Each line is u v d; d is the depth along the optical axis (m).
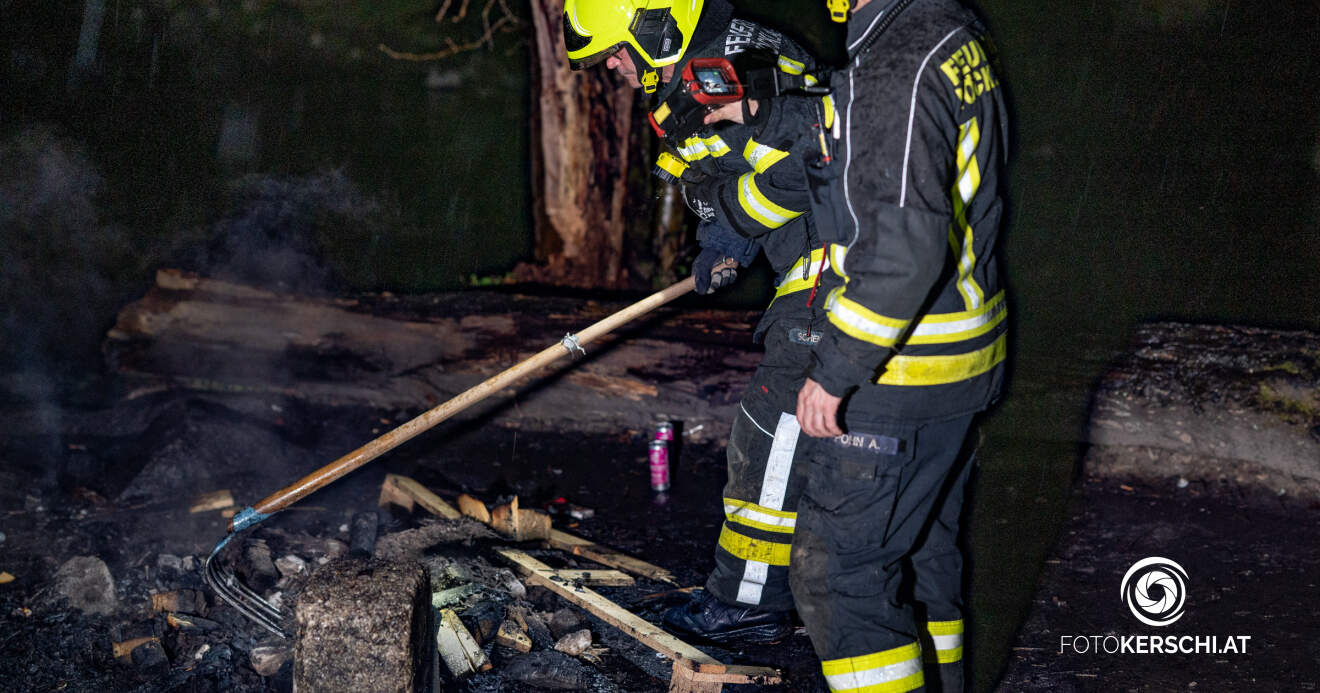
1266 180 8.84
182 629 2.90
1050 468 4.12
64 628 2.95
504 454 4.73
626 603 3.23
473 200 9.45
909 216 1.80
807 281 2.54
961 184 1.96
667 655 2.76
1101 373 4.55
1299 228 8.00
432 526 3.59
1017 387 4.55
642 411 4.98
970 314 2.06
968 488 2.47
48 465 4.29
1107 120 9.66
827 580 2.10
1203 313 6.36
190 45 10.76
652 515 4.10
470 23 10.91
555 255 7.15
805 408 1.99
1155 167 9.09
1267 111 9.83
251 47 10.88
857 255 1.87
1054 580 3.38
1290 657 2.88
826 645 2.12
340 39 11.05
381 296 5.61
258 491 4.02
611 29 2.58
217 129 10.00
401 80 11.13
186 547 3.44
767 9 8.00
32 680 2.72
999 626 3.09
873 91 1.87
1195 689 2.73
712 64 2.25
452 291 5.95
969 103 1.90
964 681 2.56
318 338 5.26
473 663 2.71
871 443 2.05
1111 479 4.14
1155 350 4.63
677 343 5.20
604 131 6.83
